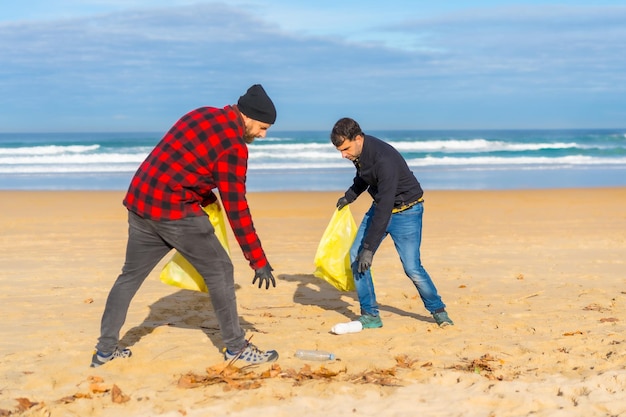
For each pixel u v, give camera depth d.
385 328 5.78
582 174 29.09
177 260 4.77
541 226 13.21
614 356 4.88
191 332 5.65
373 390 4.25
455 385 4.36
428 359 4.89
